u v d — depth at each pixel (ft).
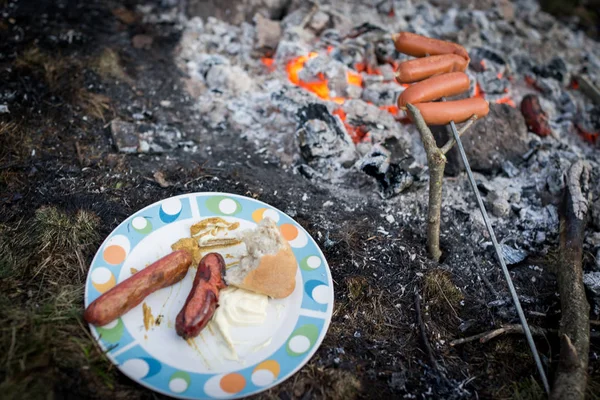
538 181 2.46
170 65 2.72
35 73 2.47
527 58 3.02
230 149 2.42
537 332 1.91
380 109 2.55
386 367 1.78
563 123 2.79
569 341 1.75
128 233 1.83
